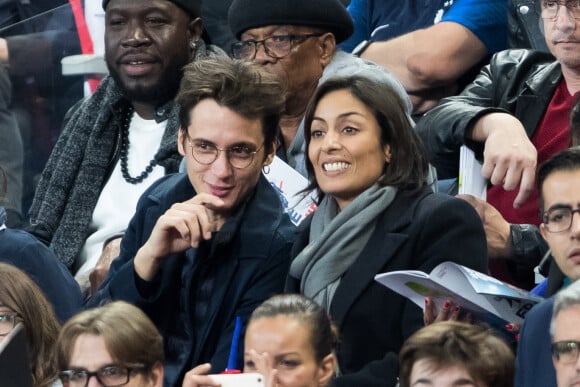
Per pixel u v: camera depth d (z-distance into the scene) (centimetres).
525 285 1452
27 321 1325
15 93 1808
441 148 1544
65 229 1697
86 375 1195
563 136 1516
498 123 1474
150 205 1430
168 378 1334
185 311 1346
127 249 1428
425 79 1750
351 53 1812
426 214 1285
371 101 1323
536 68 1578
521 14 1681
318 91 1348
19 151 1794
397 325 1268
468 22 1738
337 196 1335
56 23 1845
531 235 1431
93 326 1202
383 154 1328
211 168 1339
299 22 1595
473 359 1089
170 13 1709
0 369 865
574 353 1027
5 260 1473
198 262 1347
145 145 1717
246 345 1195
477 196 1463
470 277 1180
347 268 1294
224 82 1343
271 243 1354
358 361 1267
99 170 1716
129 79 1703
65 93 1830
